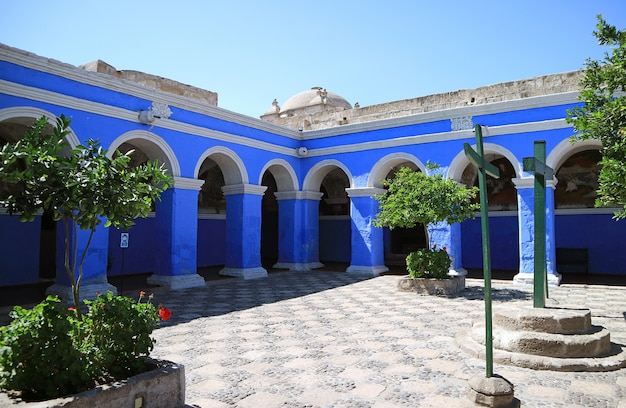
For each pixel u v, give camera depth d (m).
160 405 3.79
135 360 4.04
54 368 3.41
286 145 17.08
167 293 11.52
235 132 14.83
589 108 7.61
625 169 6.43
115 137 11.13
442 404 4.22
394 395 4.46
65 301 9.99
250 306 9.51
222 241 20.47
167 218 12.70
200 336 6.90
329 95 25.52
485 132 13.70
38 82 9.62
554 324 5.66
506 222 17.47
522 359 5.31
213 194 20.08
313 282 13.68
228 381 4.89
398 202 11.39
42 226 14.70
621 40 7.11
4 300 10.87
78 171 4.05
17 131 12.04
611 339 6.38
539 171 6.01
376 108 16.61
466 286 12.46
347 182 21.44
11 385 3.31
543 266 6.30
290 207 17.33
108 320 3.98
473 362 5.48
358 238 16.11
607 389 4.60
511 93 13.73
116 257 16.17
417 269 11.57
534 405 4.24
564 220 16.36
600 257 15.65
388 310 8.91
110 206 4.03
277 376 5.05
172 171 12.57
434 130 14.82
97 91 10.84
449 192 10.99
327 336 6.82
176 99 12.75
